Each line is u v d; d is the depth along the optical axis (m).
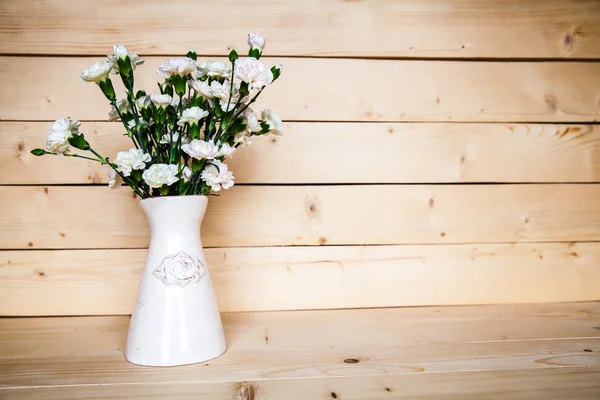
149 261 0.93
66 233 1.23
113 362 0.93
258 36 0.96
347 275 1.29
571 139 1.34
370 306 1.29
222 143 0.93
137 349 0.92
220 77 0.96
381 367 0.89
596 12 1.32
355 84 1.29
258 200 1.26
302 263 1.27
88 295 1.23
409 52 1.30
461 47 1.31
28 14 1.22
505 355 0.95
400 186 1.30
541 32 1.33
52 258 1.23
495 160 1.32
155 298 0.92
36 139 1.22
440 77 1.31
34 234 1.22
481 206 1.32
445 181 1.31
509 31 1.32
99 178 1.23
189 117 0.87
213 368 0.89
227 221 1.25
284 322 1.17
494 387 0.81
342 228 1.28
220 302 1.25
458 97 1.31
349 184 1.29
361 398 0.78
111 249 1.24
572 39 1.34
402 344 1.02
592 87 1.33
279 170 1.26
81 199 1.23
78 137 0.90
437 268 1.31
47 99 1.22
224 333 1.08
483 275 1.32
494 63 1.33
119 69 0.91
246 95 0.93
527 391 0.79
